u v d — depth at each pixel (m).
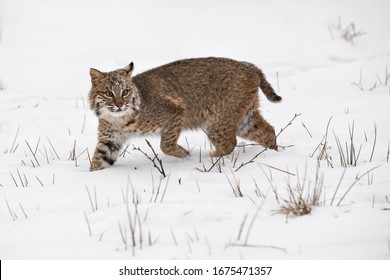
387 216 12.13
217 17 30.39
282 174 15.43
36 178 16.14
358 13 32.00
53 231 12.41
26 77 25.59
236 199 13.45
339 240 11.31
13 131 20.77
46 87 24.95
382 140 17.98
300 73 26.52
